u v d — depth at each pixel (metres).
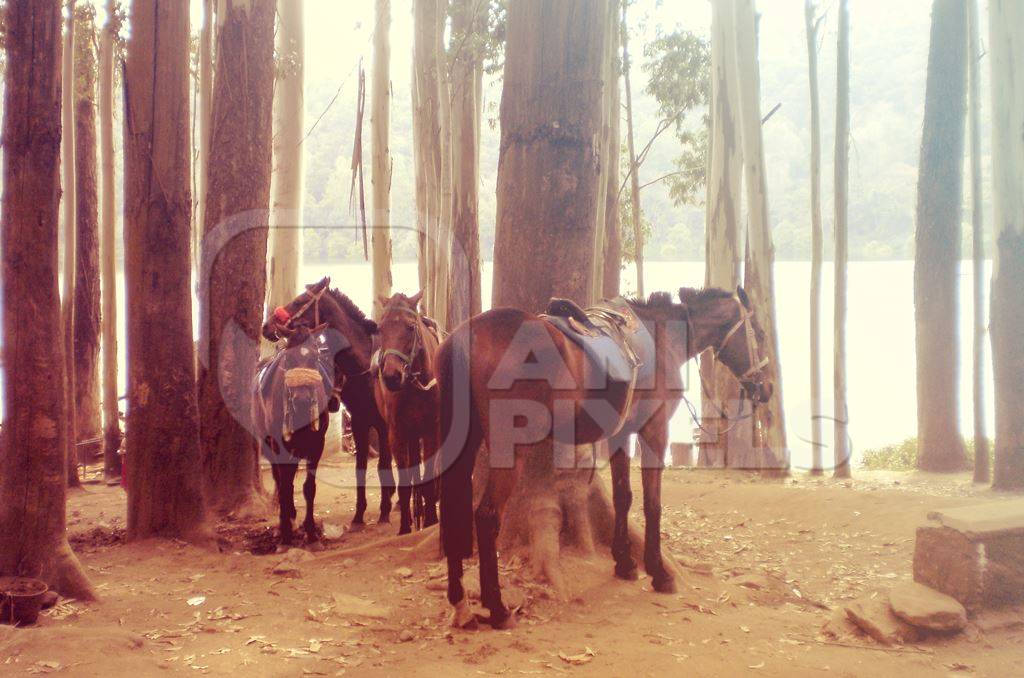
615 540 6.21
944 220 13.04
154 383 7.48
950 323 13.12
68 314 11.88
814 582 6.66
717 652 4.87
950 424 13.19
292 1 14.77
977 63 12.05
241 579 6.40
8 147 5.78
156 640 4.98
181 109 7.57
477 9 15.88
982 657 4.89
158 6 7.40
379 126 16.81
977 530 5.39
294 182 14.84
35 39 5.75
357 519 8.48
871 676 4.58
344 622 5.33
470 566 6.39
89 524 9.08
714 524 8.66
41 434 5.81
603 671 4.54
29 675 4.32
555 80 6.75
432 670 4.51
